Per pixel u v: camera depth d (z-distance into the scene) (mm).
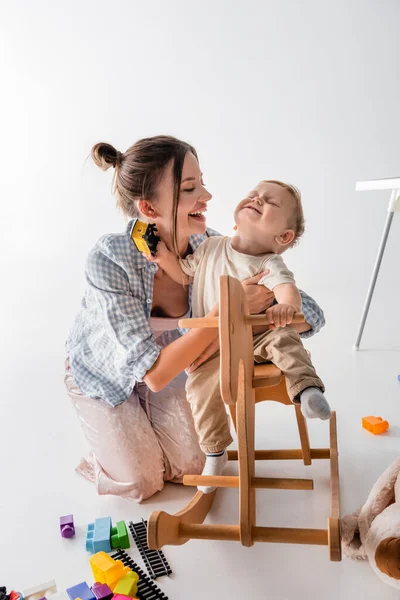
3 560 1117
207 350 1211
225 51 3400
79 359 1360
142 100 3594
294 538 939
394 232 3355
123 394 1331
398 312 2500
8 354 2352
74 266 3506
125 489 1291
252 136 3441
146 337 1196
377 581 1006
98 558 1046
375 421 1539
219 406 1177
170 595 1000
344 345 2188
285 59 3340
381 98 3281
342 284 2906
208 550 1122
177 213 1210
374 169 3355
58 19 3582
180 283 1312
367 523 1026
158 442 1358
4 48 3688
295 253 3303
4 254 3766
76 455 1517
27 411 1810
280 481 999
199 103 3492
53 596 1008
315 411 1019
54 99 3732
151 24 3467
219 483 1035
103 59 3598
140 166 1188
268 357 1155
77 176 3820
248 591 1001
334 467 1222
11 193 3924
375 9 3203
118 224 3840
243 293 959
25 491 1360
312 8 3260
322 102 3336
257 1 3309
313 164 3396
